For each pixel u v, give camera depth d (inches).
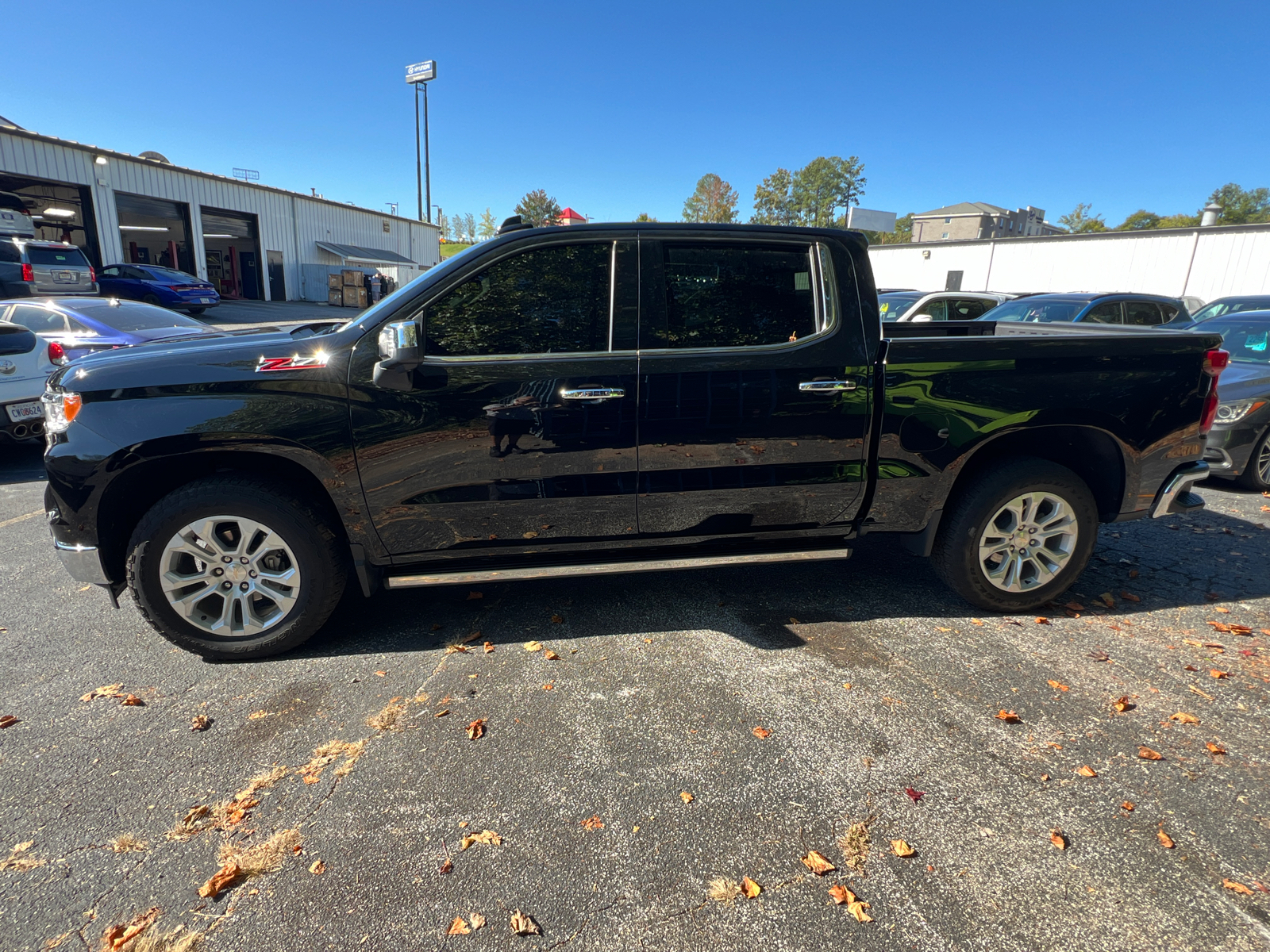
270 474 116.8
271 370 109.7
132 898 73.2
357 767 93.3
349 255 1299.2
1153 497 134.8
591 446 115.6
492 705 107.2
